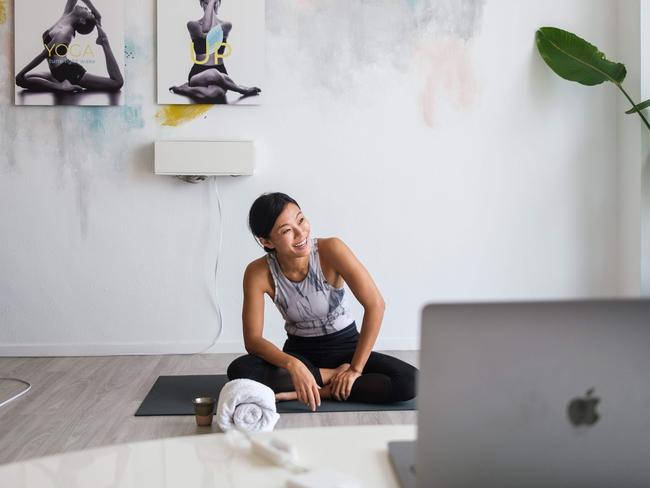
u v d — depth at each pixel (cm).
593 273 442
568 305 82
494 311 82
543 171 438
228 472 98
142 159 423
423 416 84
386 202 433
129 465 100
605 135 439
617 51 438
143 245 427
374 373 306
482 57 433
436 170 434
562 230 440
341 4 426
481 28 432
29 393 338
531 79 435
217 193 427
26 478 96
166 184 425
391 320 436
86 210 424
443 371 83
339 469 99
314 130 429
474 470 85
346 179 431
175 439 110
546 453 85
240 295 430
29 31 415
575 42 410
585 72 416
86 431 274
